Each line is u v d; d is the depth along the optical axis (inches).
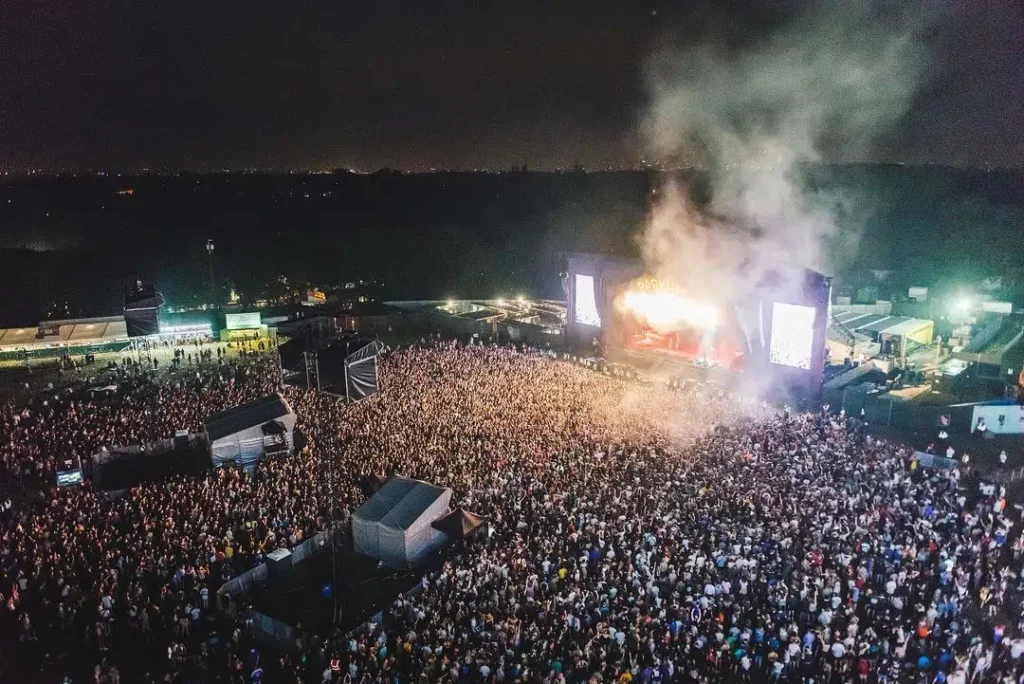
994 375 1702.8
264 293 3641.7
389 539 985.5
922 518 985.5
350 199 6284.5
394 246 4158.5
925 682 722.2
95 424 1470.2
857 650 737.6
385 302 3009.4
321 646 811.4
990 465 1246.9
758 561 892.6
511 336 2460.6
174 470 1263.5
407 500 1026.1
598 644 764.0
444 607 842.2
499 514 1040.2
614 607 829.2
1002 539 935.7
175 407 1576.0
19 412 1585.9
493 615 813.2
